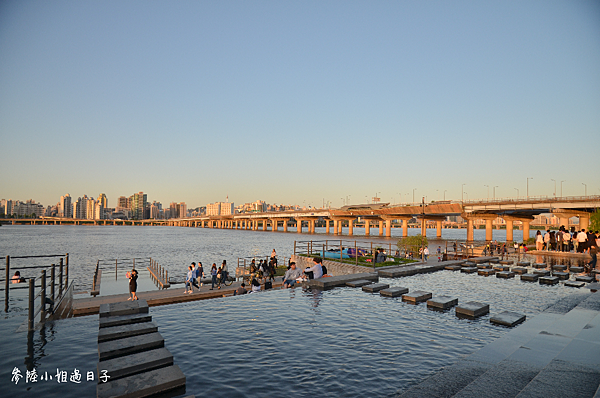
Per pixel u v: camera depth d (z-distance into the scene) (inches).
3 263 2319.1
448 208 3838.6
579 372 223.0
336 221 6476.4
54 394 232.7
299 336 350.9
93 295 922.7
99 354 284.7
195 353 305.1
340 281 624.1
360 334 358.0
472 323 398.3
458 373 250.5
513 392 207.0
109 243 4490.7
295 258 1169.4
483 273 772.0
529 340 305.6
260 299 514.9
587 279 660.7
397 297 533.0
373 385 250.2
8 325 385.7
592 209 2886.3
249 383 251.4
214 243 4498.0
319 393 237.6
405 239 1400.1
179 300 764.0
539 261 1000.2
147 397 229.6
